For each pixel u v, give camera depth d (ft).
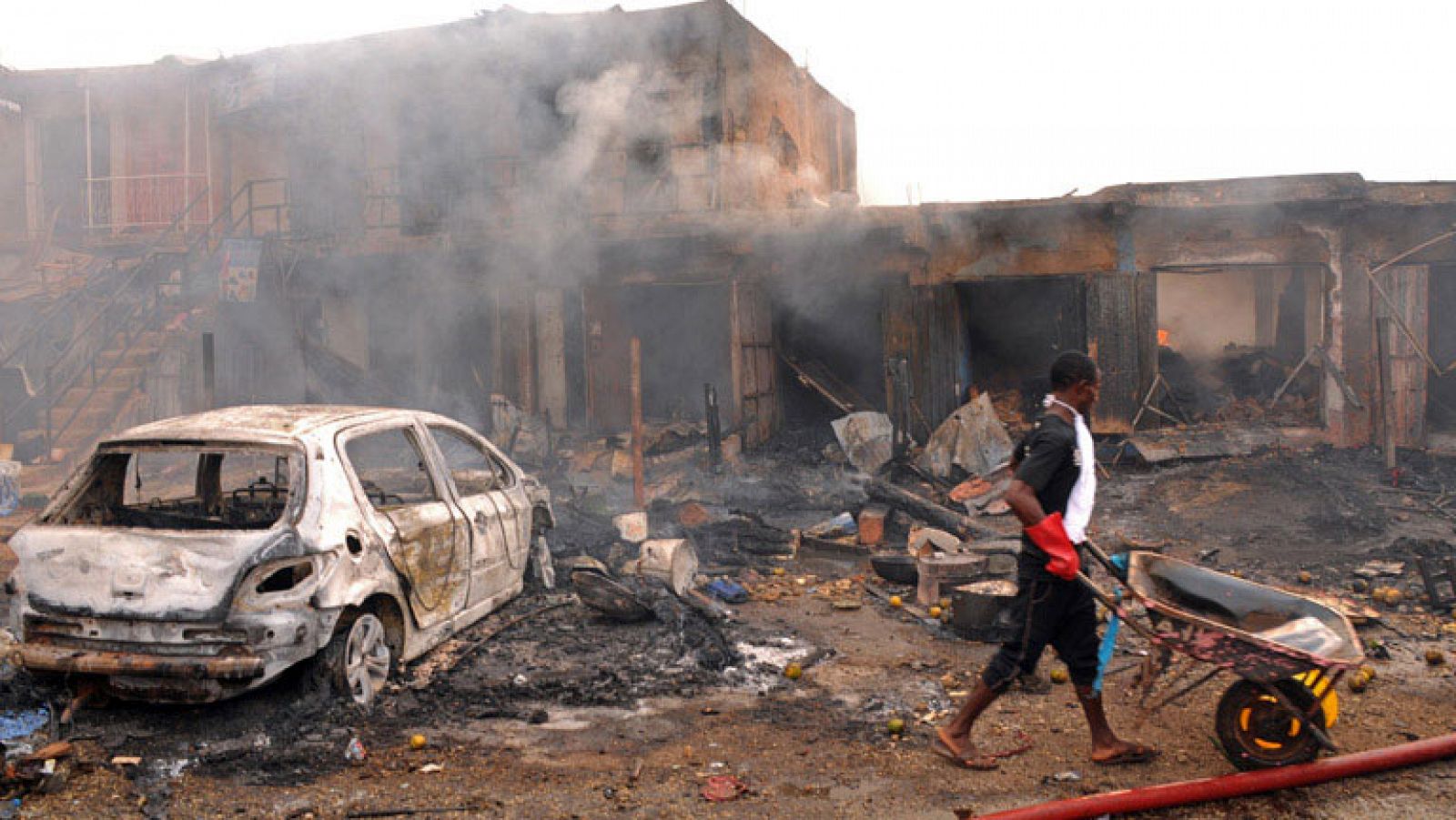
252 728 15.30
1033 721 15.81
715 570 26.99
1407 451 40.86
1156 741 14.88
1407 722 15.65
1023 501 13.05
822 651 19.76
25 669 16.12
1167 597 15.01
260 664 14.60
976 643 20.35
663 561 23.11
